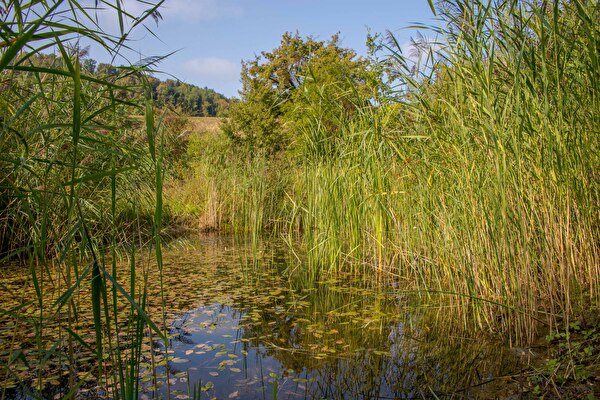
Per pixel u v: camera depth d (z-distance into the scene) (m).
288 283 6.21
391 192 5.52
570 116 3.46
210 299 5.43
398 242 6.05
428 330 4.12
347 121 6.46
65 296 2.14
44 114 4.10
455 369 3.25
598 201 3.85
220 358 3.70
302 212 8.53
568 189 3.66
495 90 3.89
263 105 19.41
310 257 6.84
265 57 26.98
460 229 4.20
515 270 3.62
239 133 20.34
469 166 3.93
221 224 12.08
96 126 2.26
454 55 3.74
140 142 5.57
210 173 12.88
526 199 3.80
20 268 6.38
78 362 3.58
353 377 3.28
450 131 4.11
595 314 3.63
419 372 3.28
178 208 12.59
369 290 5.68
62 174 3.51
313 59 20.12
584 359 2.97
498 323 3.97
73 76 1.77
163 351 3.86
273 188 11.76
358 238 6.54
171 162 8.88
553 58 3.44
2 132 1.90
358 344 3.91
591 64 3.43
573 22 3.54
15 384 3.19
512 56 3.30
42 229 2.29
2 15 1.93
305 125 7.10
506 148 3.62
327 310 4.94
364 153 5.79
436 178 4.56
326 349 3.83
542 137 3.62
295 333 4.25
